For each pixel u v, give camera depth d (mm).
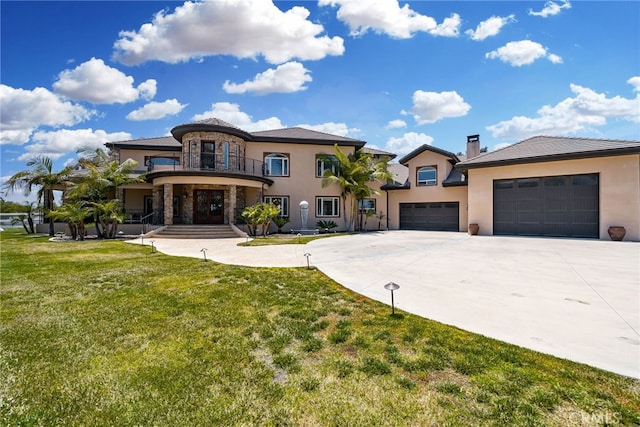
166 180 18469
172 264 8812
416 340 3650
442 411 2381
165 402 2559
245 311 4789
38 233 21922
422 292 5699
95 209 17016
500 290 5762
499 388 2654
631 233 13688
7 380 2895
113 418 2373
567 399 2486
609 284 6109
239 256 10391
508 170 16781
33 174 18141
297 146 22844
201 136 19953
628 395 2527
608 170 14164
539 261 8789
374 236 17797
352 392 2662
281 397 2609
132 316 4598
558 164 15391
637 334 3740
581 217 14922
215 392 2691
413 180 24031
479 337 3678
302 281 6656
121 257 10219
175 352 3455
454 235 18062
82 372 3043
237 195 21312
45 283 6629
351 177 21953
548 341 3561
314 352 3438
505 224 17000
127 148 23125
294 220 22594
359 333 3902
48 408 2498
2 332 4012
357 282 6535
